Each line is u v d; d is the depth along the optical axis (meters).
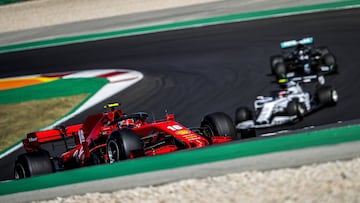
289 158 34.09
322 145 35.69
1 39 130.25
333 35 81.88
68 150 47.47
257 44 85.00
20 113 72.56
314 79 58.75
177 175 34.88
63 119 67.25
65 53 103.62
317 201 26.81
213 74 74.19
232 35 92.81
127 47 99.19
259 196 28.81
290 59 66.69
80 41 110.38
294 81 59.59
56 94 78.19
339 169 30.52
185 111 62.16
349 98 56.34
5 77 95.06
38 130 64.88
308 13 96.25
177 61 84.38
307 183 29.34
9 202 36.38
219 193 30.31
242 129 45.34
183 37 97.94
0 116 72.88
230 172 33.47
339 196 27.02
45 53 106.44
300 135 39.03
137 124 43.94
